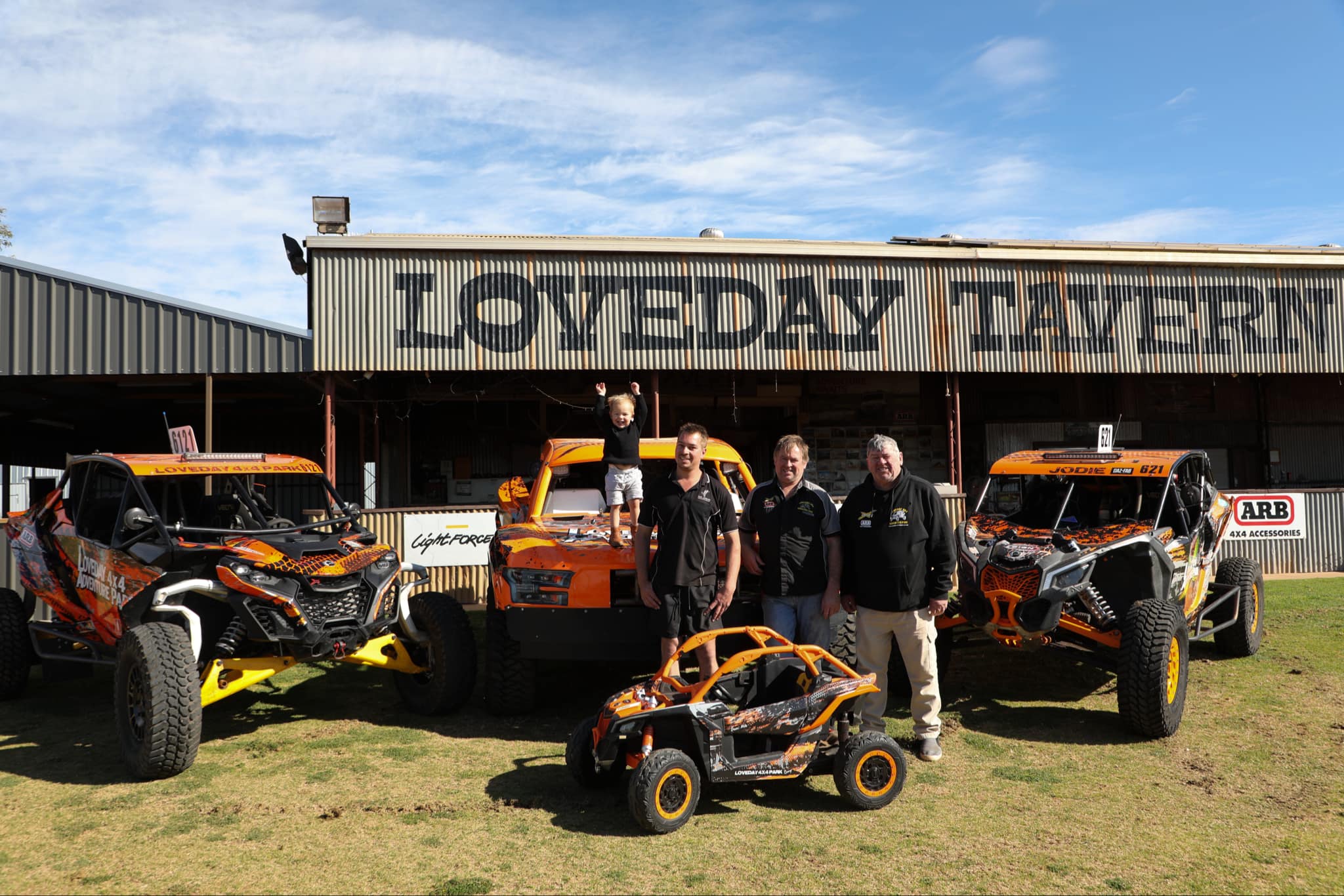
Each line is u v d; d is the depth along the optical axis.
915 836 4.53
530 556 6.46
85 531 7.27
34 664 8.53
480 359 13.11
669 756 4.62
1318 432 19.11
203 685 5.90
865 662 5.65
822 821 4.74
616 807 4.97
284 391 16.16
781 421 19.16
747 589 6.53
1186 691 7.29
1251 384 19.05
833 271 13.99
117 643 6.55
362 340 12.86
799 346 13.82
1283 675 7.89
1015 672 8.17
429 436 18.66
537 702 7.29
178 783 5.43
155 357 12.45
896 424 18.70
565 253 13.40
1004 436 18.69
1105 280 14.63
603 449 7.45
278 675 8.42
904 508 5.45
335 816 4.85
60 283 12.37
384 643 6.74
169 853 4.39
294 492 12.61
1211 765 5.62
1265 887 3.95
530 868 4.17
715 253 13.70
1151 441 18.77
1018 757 5.82
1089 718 6.73
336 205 13.30
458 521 12.56
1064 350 14.43
